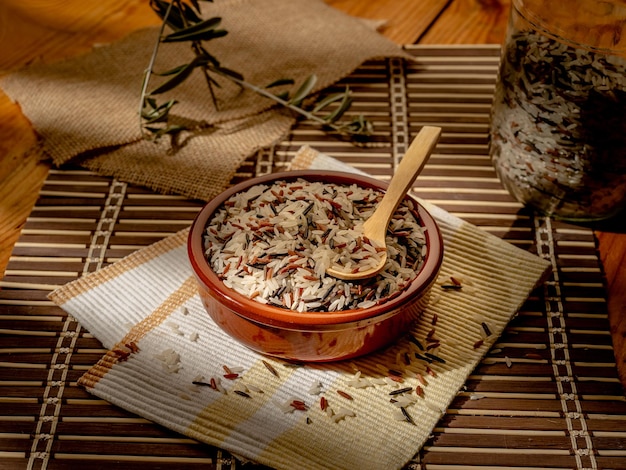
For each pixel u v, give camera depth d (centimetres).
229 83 79
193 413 56
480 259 65
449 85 80
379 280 56
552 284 65
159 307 62
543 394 58
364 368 59
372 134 76
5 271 65
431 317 62
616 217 69
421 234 59
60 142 73
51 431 56
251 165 73
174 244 66
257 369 59
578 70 61
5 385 58
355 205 60
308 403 57
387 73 82
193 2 73
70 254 66
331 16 86
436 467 55
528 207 70
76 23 87
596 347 61
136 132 74
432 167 73
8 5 88
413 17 88
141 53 82
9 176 72
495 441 56
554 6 61
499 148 68
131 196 70
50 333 61
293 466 54
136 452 55
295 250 57
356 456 54
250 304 54
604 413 57
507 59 65
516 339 61
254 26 85
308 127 77
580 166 64
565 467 55
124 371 58
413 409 57
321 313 54
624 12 58
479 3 90
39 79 79
